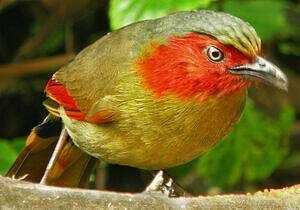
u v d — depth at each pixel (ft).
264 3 50.14
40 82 51.65
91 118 31.09
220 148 48.73
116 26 41.93
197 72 28.14
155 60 29.07
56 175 37.11
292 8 53.26
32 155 37.01
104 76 31.71
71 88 33.71
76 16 51.75
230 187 51.98
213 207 26.40
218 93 28.45
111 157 32.37
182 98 28.71
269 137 49.37
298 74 57.62
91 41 53.16
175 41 28.53
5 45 54.34
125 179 50.83
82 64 33.91
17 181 26.23
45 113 52.08
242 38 27.63
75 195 25.55
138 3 42.16
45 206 25.14
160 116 29.27
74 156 36.88
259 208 26.71
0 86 50.98
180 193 36.06
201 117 29.04
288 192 27.91
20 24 54.08
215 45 27.76
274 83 27.96
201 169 48.73
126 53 30.86
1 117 53.26
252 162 48.98
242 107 30.81
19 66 50.62
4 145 42.37
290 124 49.90
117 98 30.30
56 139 37.09
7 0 51.01
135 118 29.96
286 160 55.77
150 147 30.32
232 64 27.91
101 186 48.85
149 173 39.09
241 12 49.26
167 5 41.88
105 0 51.21
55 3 50.72
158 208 26.02
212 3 47.96
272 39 53.83
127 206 25.80
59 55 53.42
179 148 30.14
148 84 29.25
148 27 30.78
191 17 28.73
